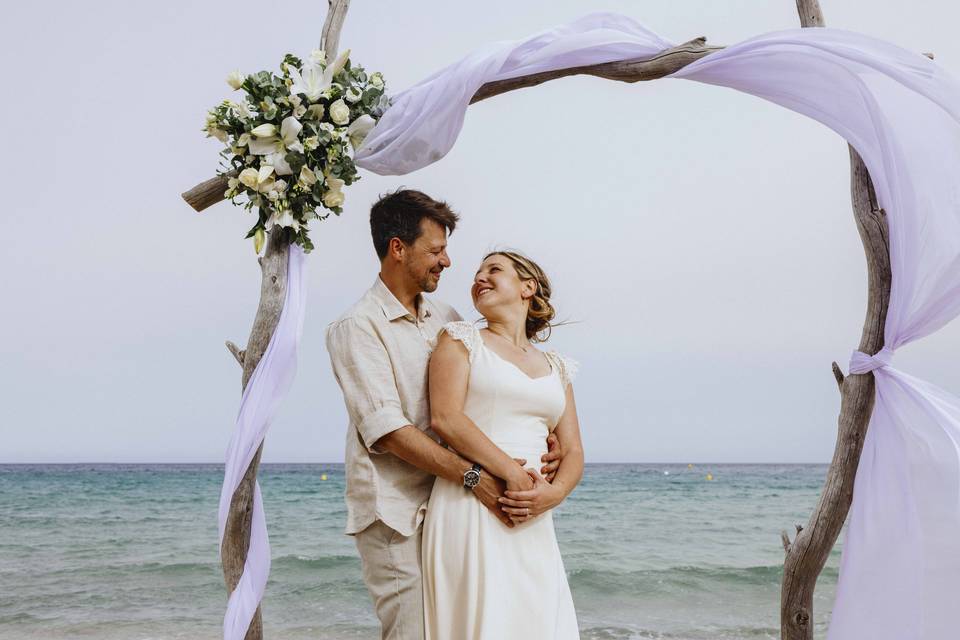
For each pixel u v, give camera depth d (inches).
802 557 138.4
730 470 1263.5
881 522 127.9
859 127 134.0
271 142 131.5
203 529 616.7
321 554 499.2
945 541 123.3
